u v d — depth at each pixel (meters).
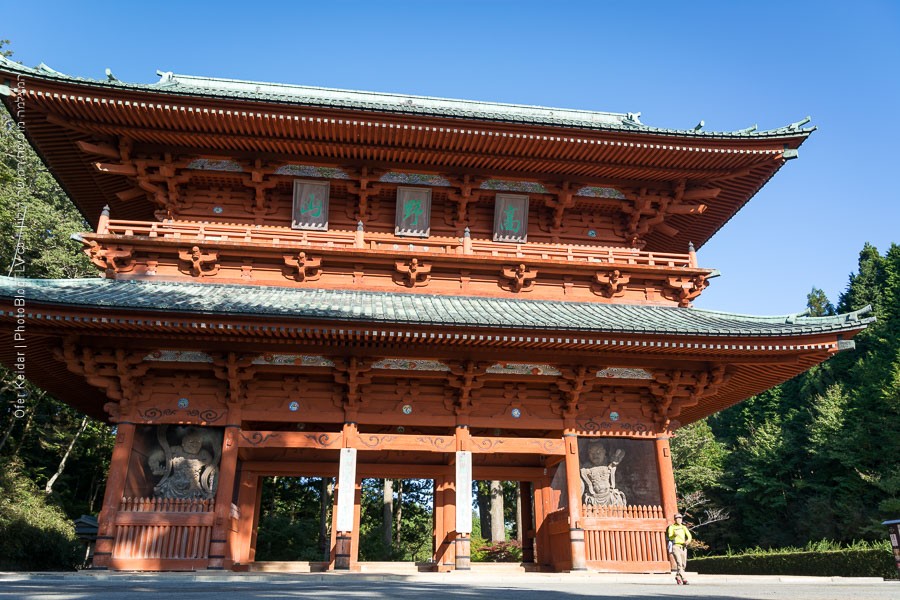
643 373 20.98
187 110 20.62
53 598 10.24
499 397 20.83
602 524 19.80
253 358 19.34
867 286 71.44
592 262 22.98
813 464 53.25
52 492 40.59
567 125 21.77
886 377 48.62
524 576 17.92
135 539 17.67
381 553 44.56
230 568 18.66
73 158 23.39
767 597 10.57
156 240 21.27
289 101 20.50
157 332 18.03
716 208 27.00
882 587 14.19
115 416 18.89
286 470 23.31
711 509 56.81
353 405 19.81
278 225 23.91
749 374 22.30
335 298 20.73
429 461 24.19
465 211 24.72
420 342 18.89
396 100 29.91
